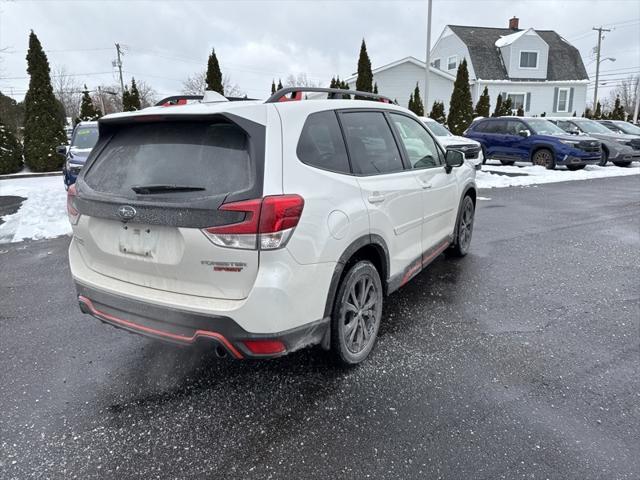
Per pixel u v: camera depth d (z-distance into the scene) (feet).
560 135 48.16
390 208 10.41
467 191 17.04
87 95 82.74
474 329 11.64
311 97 10.21
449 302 13.42
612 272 16.06
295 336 7.91
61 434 7.80
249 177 7.37
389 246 10.53
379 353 10.40
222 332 7.48
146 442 7.60
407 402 8.58
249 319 7.39
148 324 8.19
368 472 6.88
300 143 8.26
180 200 7.49
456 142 40.06
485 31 111.96
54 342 11.13
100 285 8.79
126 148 8.71
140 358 10.36
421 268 12.96
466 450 7.30
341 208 8.62
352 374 9.55
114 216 8.14
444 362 10.00
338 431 7.80
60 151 34.53
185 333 7.82
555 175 43.80
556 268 16.51
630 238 20.84
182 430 7.89
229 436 7.72
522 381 9.25
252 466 7.04
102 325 12.10
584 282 15.06
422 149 13.35
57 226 23.57
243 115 7.64
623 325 11.82
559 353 10.38
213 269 7.45
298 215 7.58
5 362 10.19
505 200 31.48
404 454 7.23
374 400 8.66
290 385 9.19
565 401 8.58
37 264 17.44
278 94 8.96
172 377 9.56
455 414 8.21
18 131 98.89
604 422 7.97
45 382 9.39
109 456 7.28
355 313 9.61
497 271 16.19
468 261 17.34
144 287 8.34
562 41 114.52
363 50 77.56
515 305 13.17
